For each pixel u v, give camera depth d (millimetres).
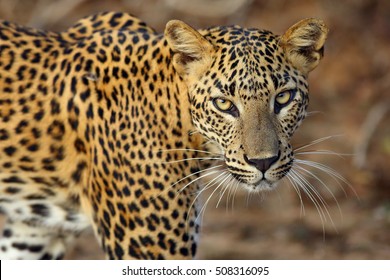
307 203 15945
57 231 10500
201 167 9367
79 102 9445
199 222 9492
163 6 20281
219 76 8539
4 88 9750
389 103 17922
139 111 9172
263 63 8477
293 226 15055
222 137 8633
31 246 10547
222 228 15133
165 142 9109
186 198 9250
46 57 9805
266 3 20203
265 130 8422
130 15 10203
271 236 14750
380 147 17234
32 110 9695
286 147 8633
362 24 19609
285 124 8633
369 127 17281
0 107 9742
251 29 8859
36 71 9766
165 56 9125
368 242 14297
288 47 8688
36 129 9711
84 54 9562
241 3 19578
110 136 9297
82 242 14633
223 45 8648
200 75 8695
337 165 16719
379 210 15477
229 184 9242
